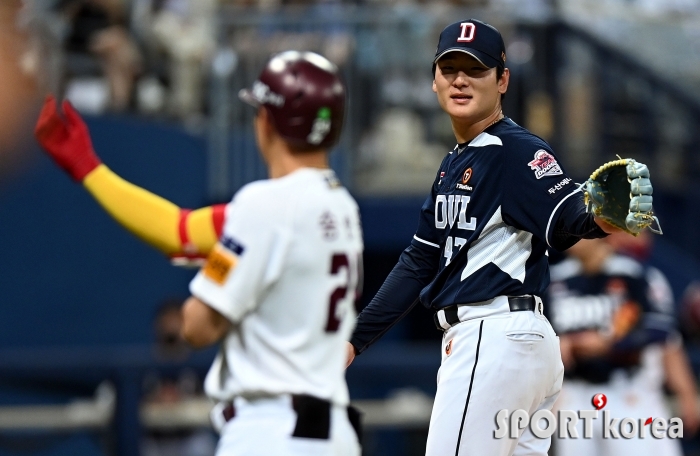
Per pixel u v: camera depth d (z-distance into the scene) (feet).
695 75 136.56
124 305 111.96
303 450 38.37
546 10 118.52
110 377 88.63
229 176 114.73
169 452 93.91
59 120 39.01
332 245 39.73
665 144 125.18
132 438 88.07
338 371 40.14
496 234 46.42
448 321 47.52
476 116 46.70
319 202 39.65
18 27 108.47
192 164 114.42
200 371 89.45
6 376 88.48
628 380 78.84
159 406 95.61
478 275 46.42
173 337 97.50
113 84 115.96
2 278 109.60
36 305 110.11
